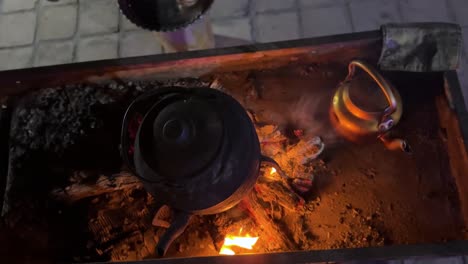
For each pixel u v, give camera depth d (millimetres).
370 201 1073
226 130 743
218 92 804
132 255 1076
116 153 1151
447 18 1360
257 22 1413
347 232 1044
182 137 699
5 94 1173
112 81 1163
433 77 1124
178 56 1083
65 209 1141
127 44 1430
